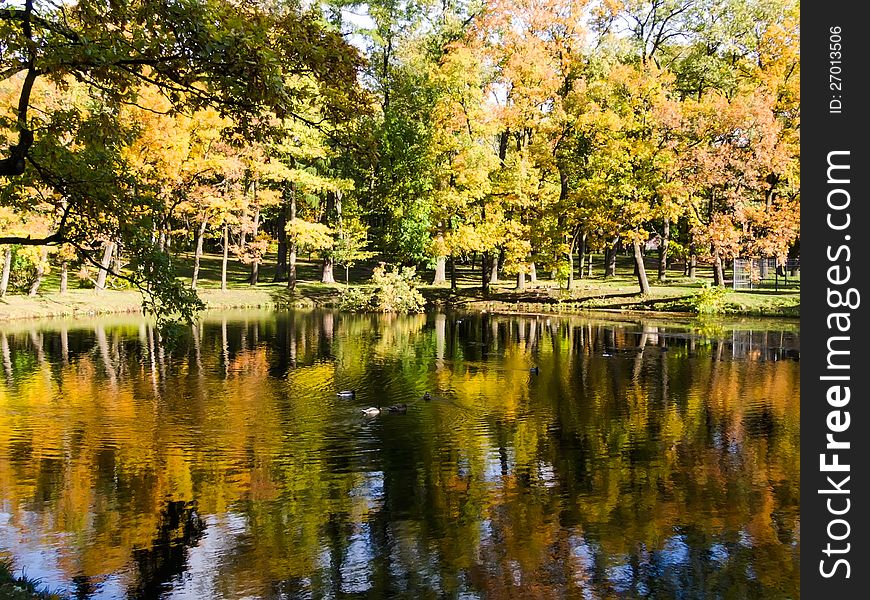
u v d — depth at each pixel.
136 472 12.48
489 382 20.09
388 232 44.81
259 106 9.62
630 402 17.64
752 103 35.53
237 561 9.23
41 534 9.97
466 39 44.50
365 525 10.34
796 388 19.11
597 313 37.78
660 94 38.69
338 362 23.31
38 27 9.30
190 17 8.73
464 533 10.09
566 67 41.31
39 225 32.12
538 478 12.27
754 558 9.38
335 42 10.09
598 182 38.88
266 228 65.69
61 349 25.70
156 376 20.77
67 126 11.09
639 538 9.92
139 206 11.30
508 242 41.31
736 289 39.91
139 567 9.04
